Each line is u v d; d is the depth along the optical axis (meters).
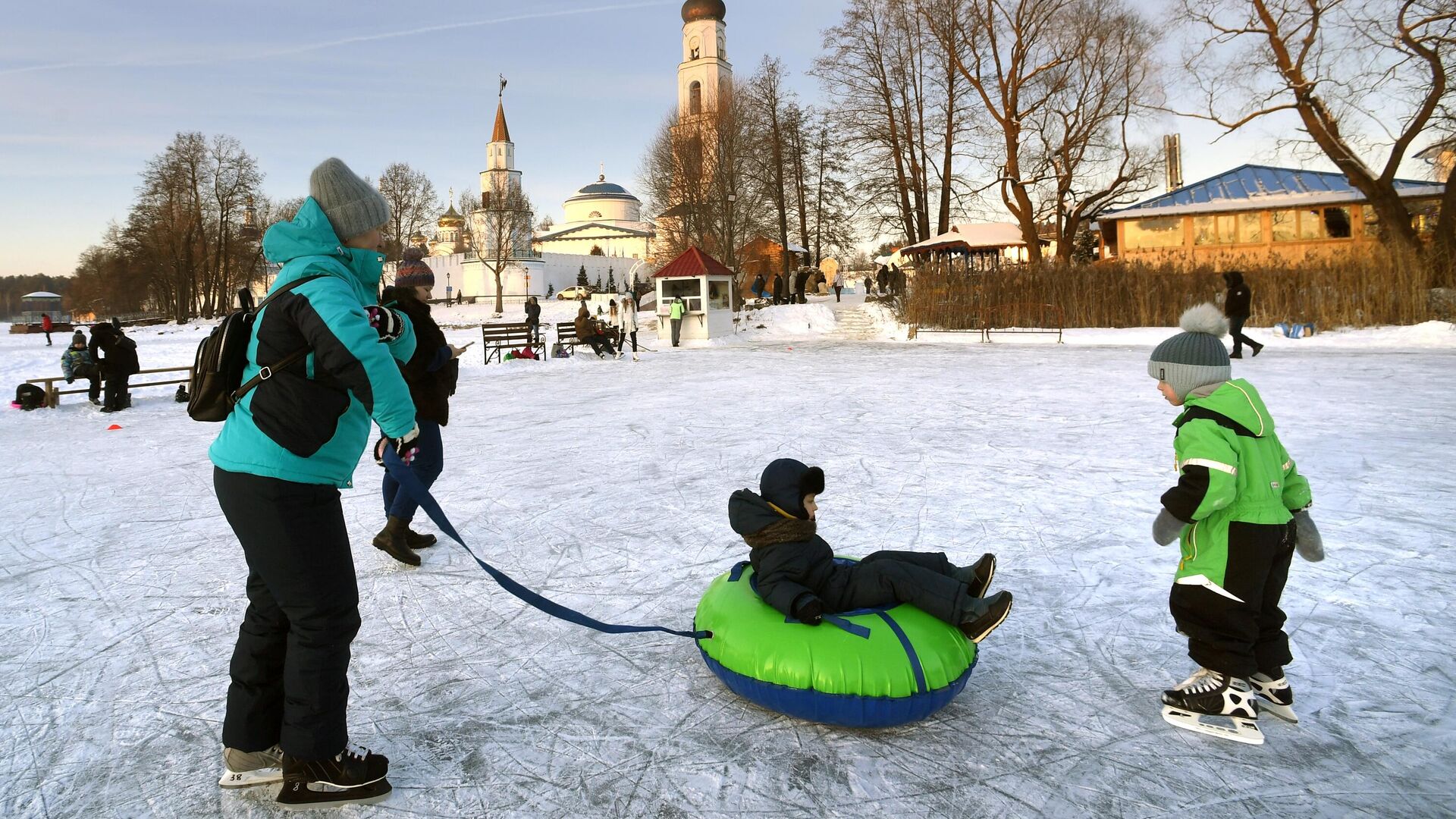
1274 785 2.50
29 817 2.46
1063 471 6.60
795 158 41.78
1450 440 7.27
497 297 57.59
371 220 2.54
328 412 2.34
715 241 42.50
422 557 4.93
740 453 7.71
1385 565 4.29
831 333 27.75
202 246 57.53
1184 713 2.85
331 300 2.28
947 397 11.09
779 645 2.80
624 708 3.07
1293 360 14.34
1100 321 23.14
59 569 4.86
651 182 49.00
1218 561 2.70
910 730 2.86
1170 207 28.84
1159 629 3.63
